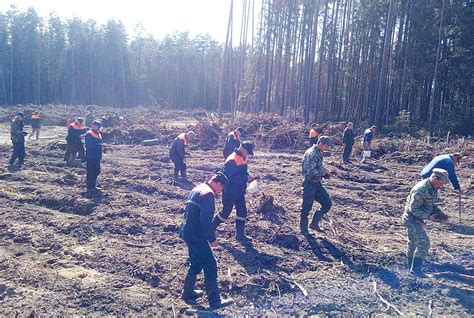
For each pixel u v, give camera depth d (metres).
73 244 7.07
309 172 7.30
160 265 6.18
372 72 32.22
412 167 16.59
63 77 61.34
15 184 11.09
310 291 5.55
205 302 5.21
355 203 10.42
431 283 5.88
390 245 7.36
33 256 6.60
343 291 5.59
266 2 39.09
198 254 5.05
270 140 21.14
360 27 33.19
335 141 21.05
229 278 5.74
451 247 7.27
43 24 63.03
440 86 30.22
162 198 10.25
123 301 5.12
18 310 4.83
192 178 12.38
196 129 21.38
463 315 5.10
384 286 5.77
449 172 7.97
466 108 29.27
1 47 58.50
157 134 21.77
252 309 5.07
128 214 8.59
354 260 6.60
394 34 32.38
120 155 17.20
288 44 38.12
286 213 8.80
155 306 5.07
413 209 6.07
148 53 69.88
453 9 28.78
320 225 8.27
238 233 7.32
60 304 5.02
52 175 12.20
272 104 40.34
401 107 32.56
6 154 16.02
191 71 69.06
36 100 58.50
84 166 13.77
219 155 17.67
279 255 6.63
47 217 8.44
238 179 7.11
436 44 29.36
